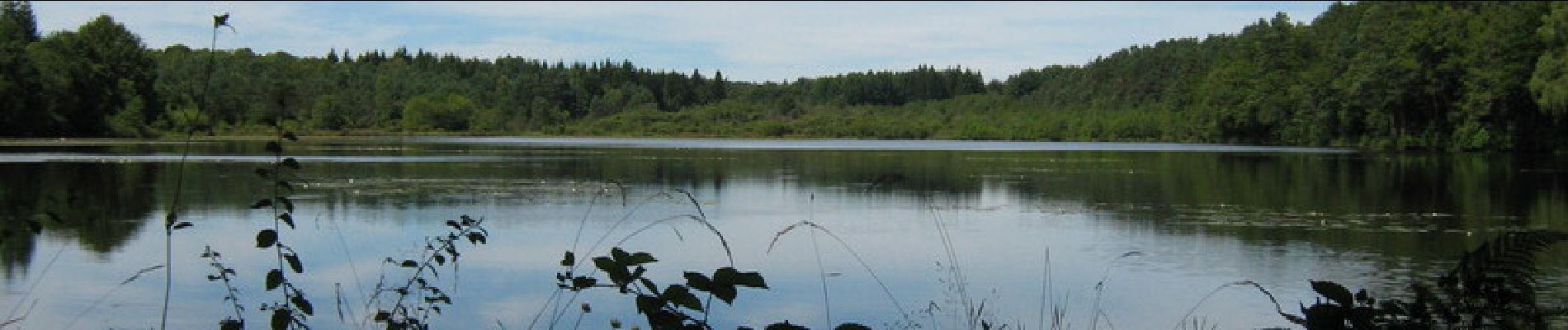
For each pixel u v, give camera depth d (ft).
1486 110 223.30
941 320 43.21
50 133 267.59
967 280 53.83
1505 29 226.58
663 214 86.58
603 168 164.66
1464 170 153.69
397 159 189.57
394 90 598.75
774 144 364.99
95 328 40.81
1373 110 257.55
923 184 127.03
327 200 97.50
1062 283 53.31
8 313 43.04
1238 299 48.91
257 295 47.14
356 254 60.54
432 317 42.73
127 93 303.07
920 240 69.56
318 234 70.49
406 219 81.30
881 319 43.62
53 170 135.74
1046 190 117.08
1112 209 92.89
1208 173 149.89
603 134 564.71
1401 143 247.29
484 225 76.95
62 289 48.21
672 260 59.00
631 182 130.11
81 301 45.47
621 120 581.12
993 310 46.03
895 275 54.95
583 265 55.88
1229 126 338.95
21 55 254.27
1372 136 265.54
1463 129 229.66
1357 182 127.65
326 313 42.32
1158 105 429.38
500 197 103.30
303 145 287.07
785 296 48.49
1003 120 497.05
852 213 88.84
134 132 295.69
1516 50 221.25
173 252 59.77
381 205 93.66
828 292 49.60
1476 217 85.05
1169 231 75.56
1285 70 323.16
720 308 45.98
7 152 189.78
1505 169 155.33
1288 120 310.24
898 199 104.06
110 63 305.32
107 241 63.21
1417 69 238.48
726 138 543.39
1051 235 72.95
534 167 167.22
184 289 48.44
